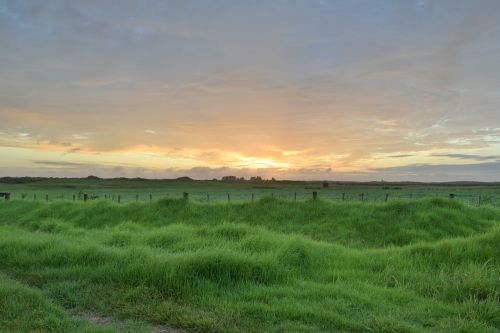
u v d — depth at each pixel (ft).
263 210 74.33
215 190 321.32
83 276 31.42
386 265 34.53
